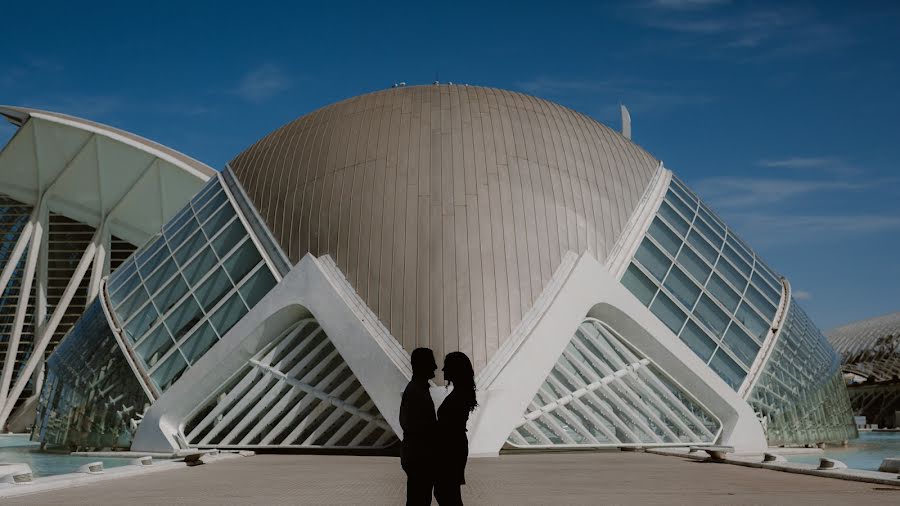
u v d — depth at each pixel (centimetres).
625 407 2483
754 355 2762
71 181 5862
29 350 5753
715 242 3031
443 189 2655
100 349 2920
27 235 5878
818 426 2975
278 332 2597
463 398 702
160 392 2656
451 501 690
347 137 2884
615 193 2886
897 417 6688
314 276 2500
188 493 1260
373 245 2575
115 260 6019
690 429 2562
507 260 2538
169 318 2806
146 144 5625
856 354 8100
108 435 2755
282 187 2881
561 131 2988
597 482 1384
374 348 2338
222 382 2595
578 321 2448
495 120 2902
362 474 1620
